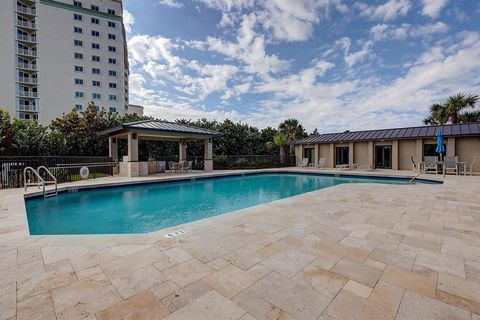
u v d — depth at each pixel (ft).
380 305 6.47
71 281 7.66
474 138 46.93
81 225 19.10
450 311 6.22
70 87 123.85
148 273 8.19
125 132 45.32
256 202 28.07
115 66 136.46
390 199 21.29
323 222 14.30
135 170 43.52
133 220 20.54
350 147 64.39
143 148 63.98
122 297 6.81
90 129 55.21
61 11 121.70
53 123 56.34
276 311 6.22
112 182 34.04
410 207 18.19
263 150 80.07
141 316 6.00
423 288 7.30
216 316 6.01
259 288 7.30
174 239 11.46
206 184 42.22
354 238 11.64
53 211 23.04
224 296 6.88
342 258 9.41
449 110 66.54
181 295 6.92
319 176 53.16
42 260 9.19
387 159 59.47
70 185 30.32
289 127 84.74
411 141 55.16
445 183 31.86
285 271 8.37
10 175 29.48
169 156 65.41
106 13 132.98
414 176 41.83
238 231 12.64
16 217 15.62
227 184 42.39
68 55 123.34
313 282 7.65
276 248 10.41
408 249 10.29
